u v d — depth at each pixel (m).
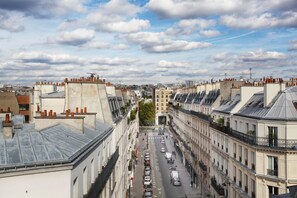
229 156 42.47
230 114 43.34
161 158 102.38
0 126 19.05
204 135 62.81
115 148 37.41
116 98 46.44
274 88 35.09
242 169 37.19
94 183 23.09
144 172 78.44
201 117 65.56
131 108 84.19
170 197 60.62
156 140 142.25
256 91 42.81
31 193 15.56
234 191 40.69
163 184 70.62
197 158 70.56
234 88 51.19
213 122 52.34
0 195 14.82
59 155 16.97
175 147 118.50
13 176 15.09
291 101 33.28
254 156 33.56
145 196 57.72
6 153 16.02
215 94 61.81
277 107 33.25
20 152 16.33
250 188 34.44
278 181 30.80
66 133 21.50
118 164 41.75
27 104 72.25
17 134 18.22
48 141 18.23
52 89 55.91
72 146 19.23
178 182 69.44
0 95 67.12
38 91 57.50
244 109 41.09
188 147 84.12
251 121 35.31
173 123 130.12
